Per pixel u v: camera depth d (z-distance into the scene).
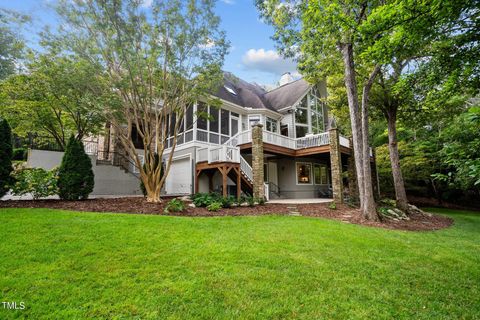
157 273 3.25
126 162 13.68
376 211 8.16
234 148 11.06
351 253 4.40
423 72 6.22
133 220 5.62
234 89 17.84
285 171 16.73
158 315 2.42
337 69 10.48
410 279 3.46
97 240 4.27
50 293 2.71
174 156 13.89
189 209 7.88
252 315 2.46
